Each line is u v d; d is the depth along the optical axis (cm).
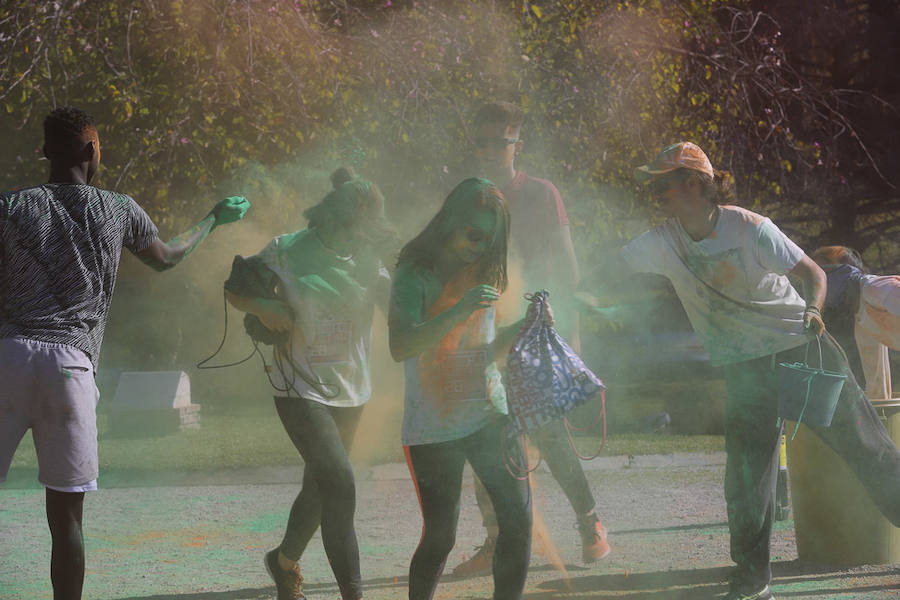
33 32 2002
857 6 3331
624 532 1154
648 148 2545
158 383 2364
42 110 2075
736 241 774
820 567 952
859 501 941
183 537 1172
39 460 668
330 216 788
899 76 3325
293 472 1712
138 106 2017
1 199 670
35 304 669
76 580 677
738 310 790
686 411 2525
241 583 930
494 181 968
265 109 2084
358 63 2195
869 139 3284
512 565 654
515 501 652
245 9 2027
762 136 2803
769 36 3016
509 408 643
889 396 978
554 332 659
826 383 753
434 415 648
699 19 2742
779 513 1244
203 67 2044
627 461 1747
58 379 662
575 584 894
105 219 689
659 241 809
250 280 776
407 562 1015
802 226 3406
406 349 628
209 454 1938
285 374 780
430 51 2220
